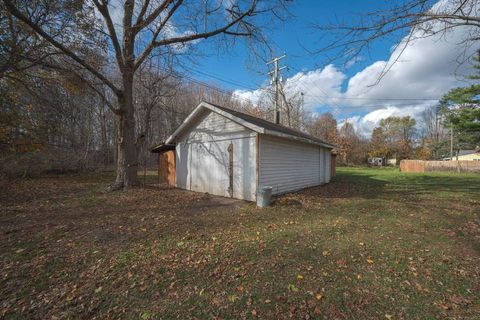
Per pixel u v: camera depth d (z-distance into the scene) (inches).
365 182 622.5
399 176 818.8
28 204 309.4
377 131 2159.2
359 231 207.8
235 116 364.2
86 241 184.1
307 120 1653.5
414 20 143.3
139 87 695.1
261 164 356.5
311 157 526.6
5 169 531.2
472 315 99.4
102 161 1019.9
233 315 100.7
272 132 343.3
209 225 226.8
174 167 512.1
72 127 785.6
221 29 378.3
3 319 99.0
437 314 100.1
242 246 173.5
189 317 99.7
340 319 97.6
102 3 351.6
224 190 391.5
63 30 353.1
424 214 269.9
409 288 119.5
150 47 390.9
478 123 821.2
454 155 1651.1
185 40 387.5
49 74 422.3
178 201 342.3
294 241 183.3
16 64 356.8
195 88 1233.4
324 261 149.4
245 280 127.4
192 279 128.9
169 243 180.2
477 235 197.6
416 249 168.2
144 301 110.7
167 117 1135.0
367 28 153.8
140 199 345.4
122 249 169.0
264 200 308.8
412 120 2260.1
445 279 127.8
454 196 395.9
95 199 342.0
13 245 175.9
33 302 110.1
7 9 290.4
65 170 735.7
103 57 424.5
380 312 101.7
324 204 328.5
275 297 112.4
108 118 1072.8
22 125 521.3
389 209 296.0
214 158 411.5
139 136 480.7
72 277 131.8
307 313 101.3
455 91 848.3
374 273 134.5
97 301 110.8
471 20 138.3
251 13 352.2
